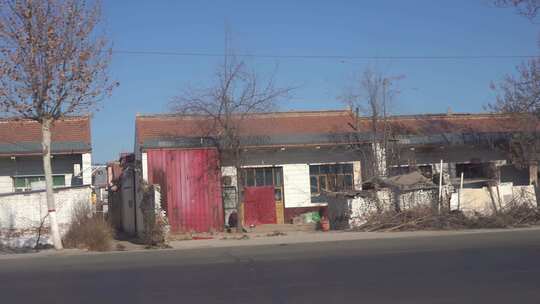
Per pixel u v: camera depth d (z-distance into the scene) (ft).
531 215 85.51
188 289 36.32
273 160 105.19
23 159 96.63
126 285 38.81
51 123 67.87
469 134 108.58
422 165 112.06
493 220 82.64
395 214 83.66
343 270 42.06
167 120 107.24
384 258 48.06
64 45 64.59
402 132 111.14
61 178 97.76
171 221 93.71
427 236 71.26
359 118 113.39
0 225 76.13
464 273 39.04
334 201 93.45
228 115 95.66
